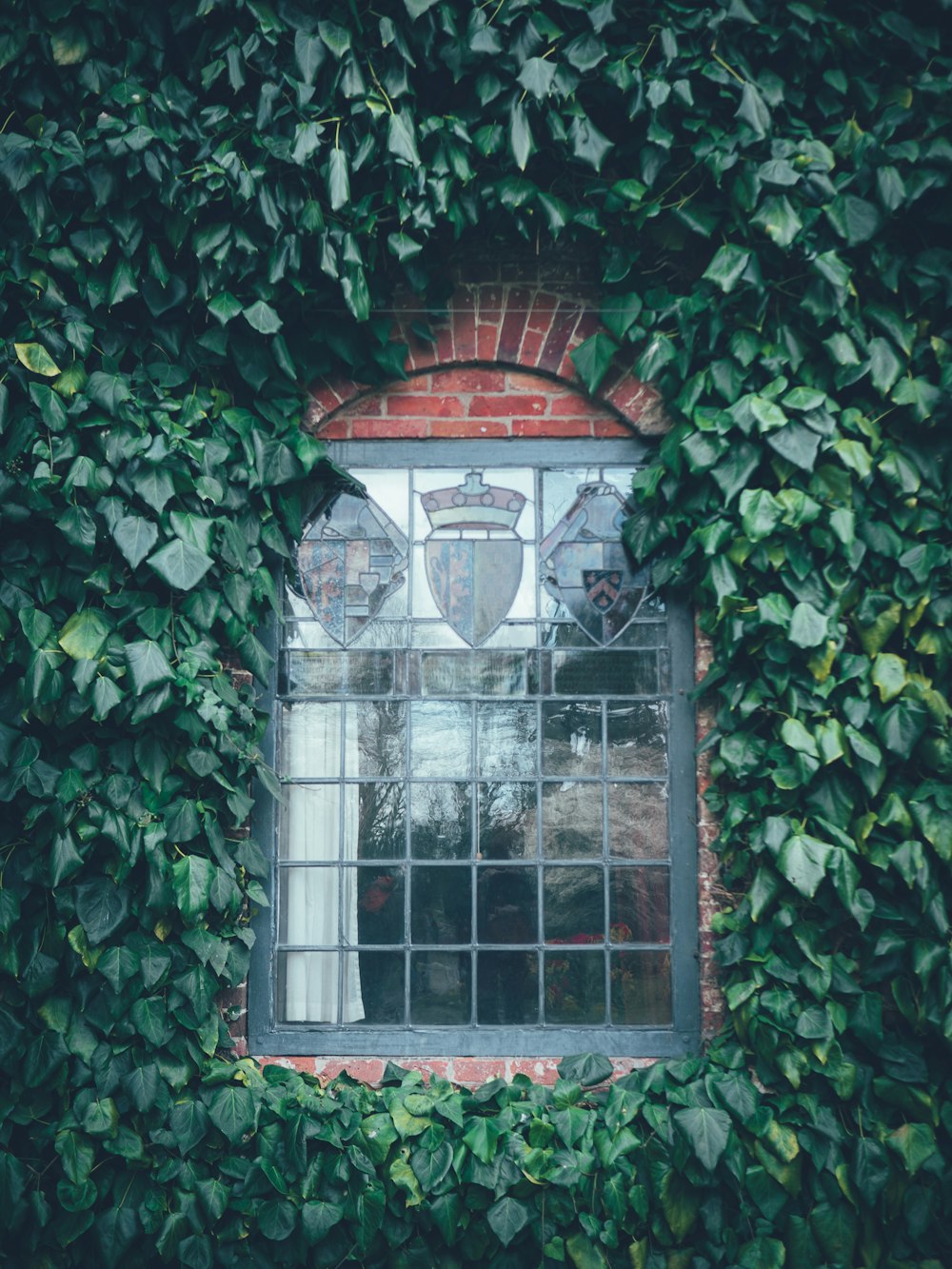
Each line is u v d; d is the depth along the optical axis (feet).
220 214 9.62
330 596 10.51
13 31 9.27
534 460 10.54
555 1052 10.02
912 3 9.53
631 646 10.44
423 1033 10.09
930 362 9.54
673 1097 9.16
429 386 10.51
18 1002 9.21
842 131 9.56
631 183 9.77
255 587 9.92
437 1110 9.24
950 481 9.50
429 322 10.43
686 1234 8.96
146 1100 9.02
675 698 10.34
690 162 9.80
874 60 9.57
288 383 10.12
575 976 10.16
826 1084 9.25
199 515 9.52
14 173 9.11
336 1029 10.12
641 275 10.18
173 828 9.25
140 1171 9.06
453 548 10.50
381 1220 8.92
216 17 9.52
